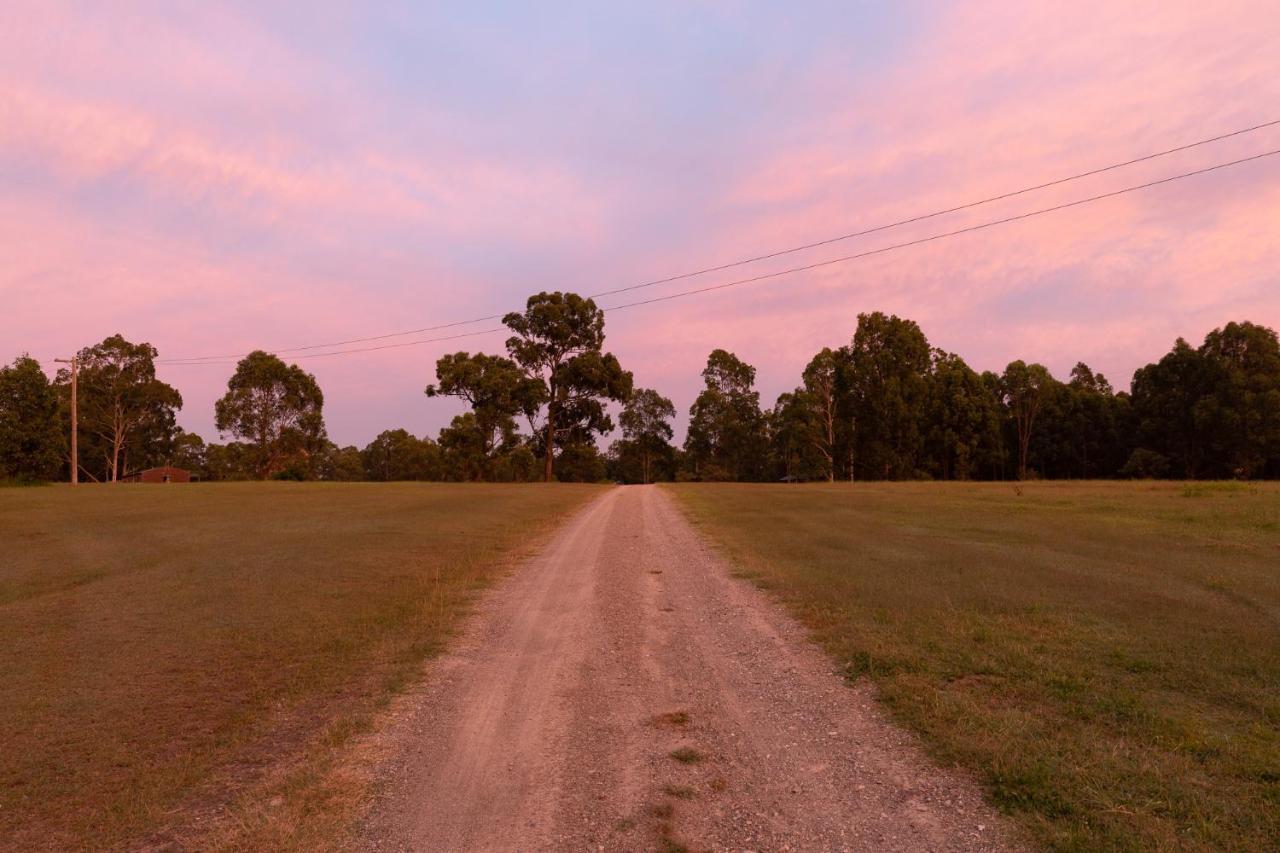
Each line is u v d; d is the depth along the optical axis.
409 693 6.63
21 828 4.15
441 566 13.89
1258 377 63.94
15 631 8.77
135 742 5.43
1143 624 8.05
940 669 6.71
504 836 4.06
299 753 5.27
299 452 83.00
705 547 16.58
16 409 45.72
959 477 81.31
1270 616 8.34
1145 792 4.23
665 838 4.01
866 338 79.56
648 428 114.62
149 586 11.59
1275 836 3.71
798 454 91.81
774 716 5.90
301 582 12.00
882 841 3.91
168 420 85.69
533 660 7.75
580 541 18.62
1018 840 3.83
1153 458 71.00
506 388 71.44
